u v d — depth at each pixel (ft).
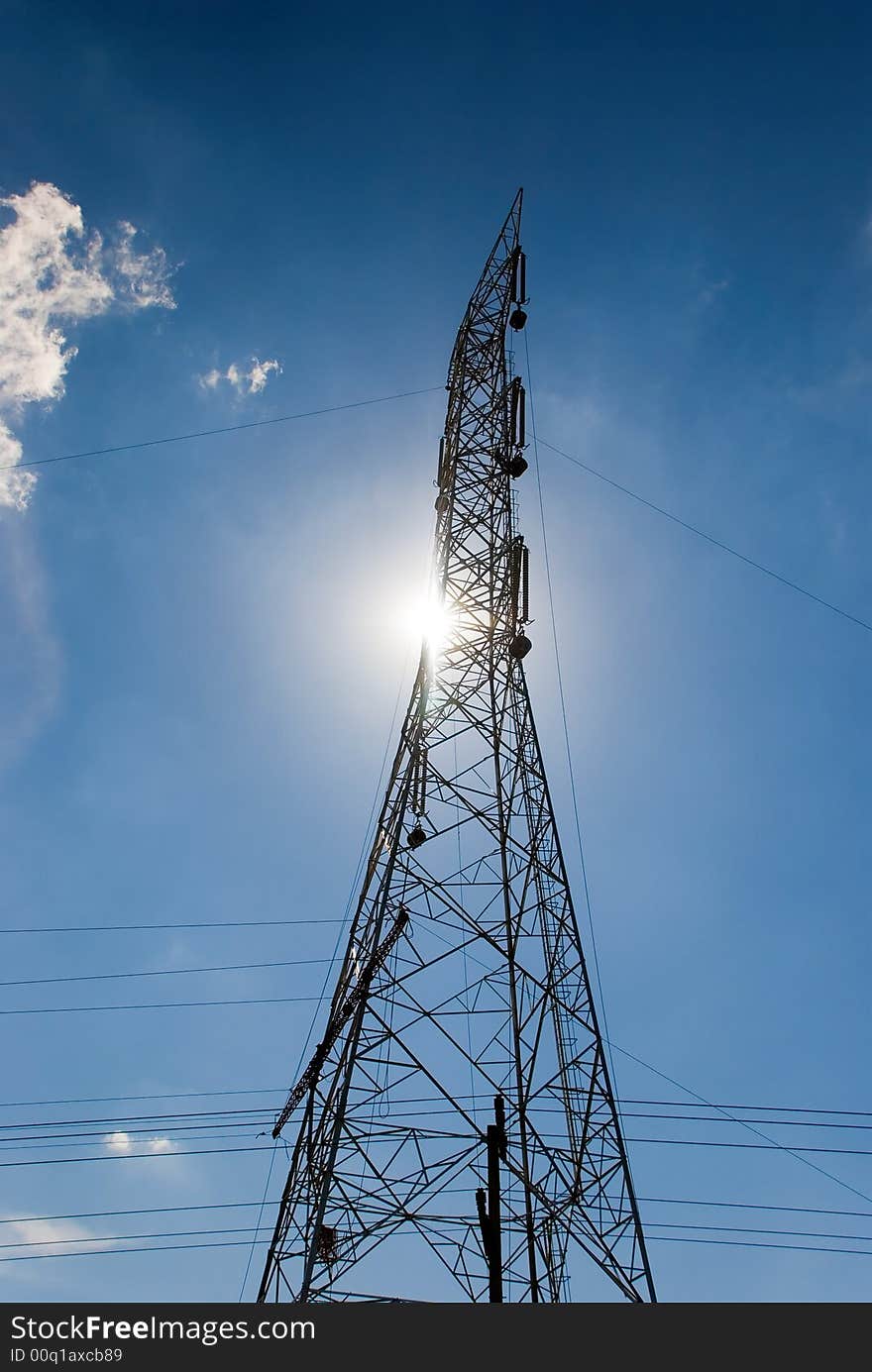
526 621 126.52
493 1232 79.00
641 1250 82.89
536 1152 86.99
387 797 110.52
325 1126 86.69
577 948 101.30
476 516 137.18
